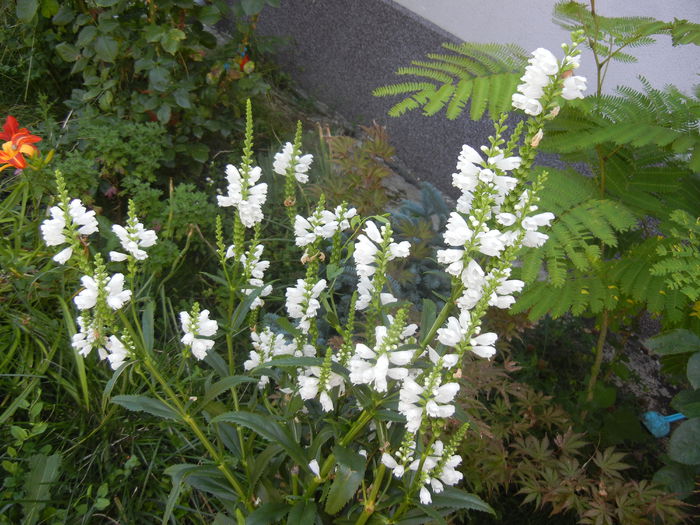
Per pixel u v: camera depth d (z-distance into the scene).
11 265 2.97
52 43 4.69
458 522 3.01
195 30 4.70
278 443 1.79
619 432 3.47
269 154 4.69
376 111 6.30
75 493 2.57
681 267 2.68
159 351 3.13
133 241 1.75
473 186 1.63
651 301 2.86
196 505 2.62
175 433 2.84
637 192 3.13
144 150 3.98
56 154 3.96
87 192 3.78
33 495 2.45
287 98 6.46
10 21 4.94
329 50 6.54
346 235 3.83
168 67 4.24
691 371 2.62
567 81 1.50
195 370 3.09
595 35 3.02
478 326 1.57
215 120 4.79
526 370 3.80
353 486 1.71
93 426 2.79
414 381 1.71
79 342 1.74
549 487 2.79
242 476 2.12
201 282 3.77
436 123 5.84
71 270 3.06
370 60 6.19
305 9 6.63
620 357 3.94
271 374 2.06
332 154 4.25
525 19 5.12
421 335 1.92
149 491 2.65
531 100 1.54
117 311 1.74
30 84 4.70
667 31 2.94
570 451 2.95
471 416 2.86
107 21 4.11
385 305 1.94
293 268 4.00
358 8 6.10
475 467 2.85
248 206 1.94
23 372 2.79
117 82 4.40
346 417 2.14
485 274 1.68
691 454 2.57
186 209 3.70
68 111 4.71
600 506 2.69
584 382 3.75
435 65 3.11
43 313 3.00
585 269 2.67
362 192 4.06
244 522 1.82
